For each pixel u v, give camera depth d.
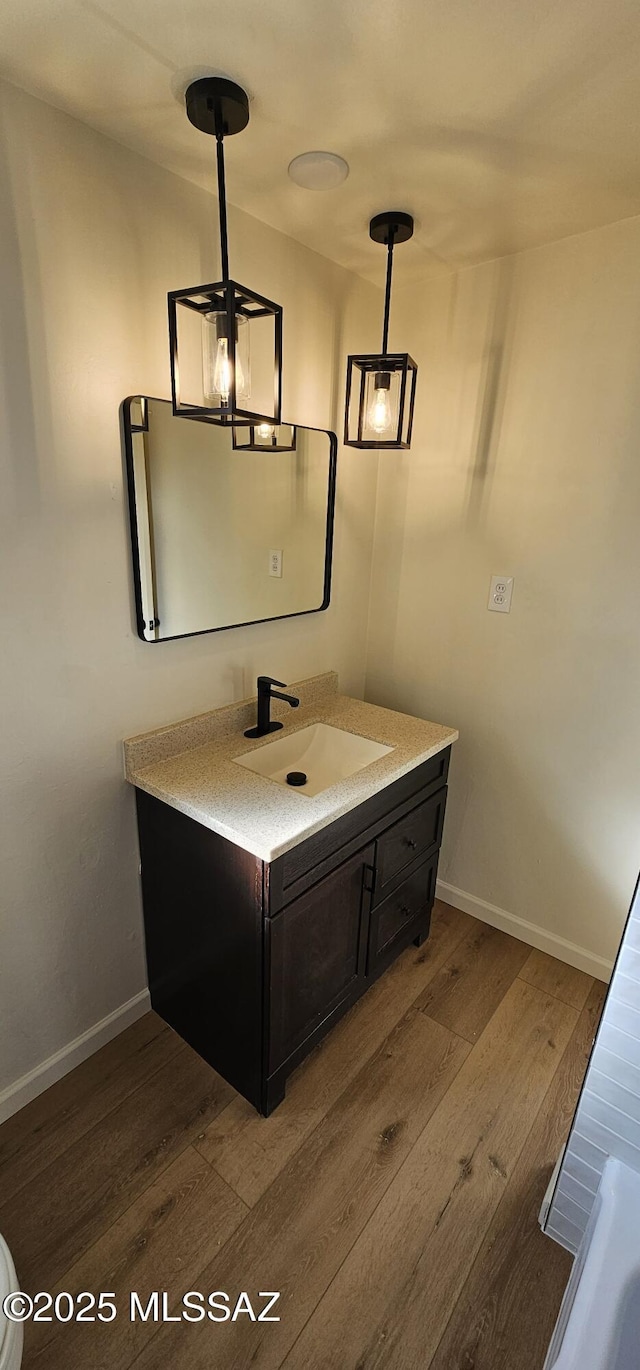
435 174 1.26
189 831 1.39
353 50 0.92
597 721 1.77
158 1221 1.24
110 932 1.57
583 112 1.05
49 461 1.19
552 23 0.86
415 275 1.80
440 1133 1.44
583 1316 0.90
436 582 2.04
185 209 1.31
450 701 2.10
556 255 1.57
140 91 1.03
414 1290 1.15
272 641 1.84
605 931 1.90
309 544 1.87
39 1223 1.23
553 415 1.66
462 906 2.24
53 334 1.14
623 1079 1.07
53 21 0.87
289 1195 1.30
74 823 1.42
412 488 2.02
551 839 1.95
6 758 1.25
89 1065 1.57
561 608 1.76
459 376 1.83
